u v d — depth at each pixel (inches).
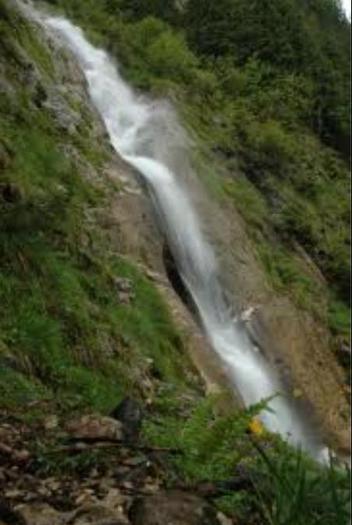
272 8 1232.2
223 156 867.4
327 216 976.3
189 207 687.1
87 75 832.9
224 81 1080.8
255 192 864.9
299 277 785.6
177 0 1232.2
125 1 1178.6
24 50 594.6
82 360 316.8
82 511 150.8
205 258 653.9
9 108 487.2
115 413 212.5
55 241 386.0
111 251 465.1
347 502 154.2
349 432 657.6
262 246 780.0
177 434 215.6
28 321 297.6
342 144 1195.3
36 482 164.4
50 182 447.8
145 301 439.2
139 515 151.6
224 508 164.6
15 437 188.7
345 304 872.3
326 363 715.4
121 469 174.4
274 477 164.1
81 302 352.8
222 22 1183.6
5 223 328.8
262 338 642.2
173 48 1010.1
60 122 559.8
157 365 377.4
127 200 552.1
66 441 188.4
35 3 922.7
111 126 790.5
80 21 967.0
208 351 463.2
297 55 1219.9
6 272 314.7
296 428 595.5
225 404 410.9
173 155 758.5
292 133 1092.5
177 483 174.6
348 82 1284.4
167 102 858.8
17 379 251.1
